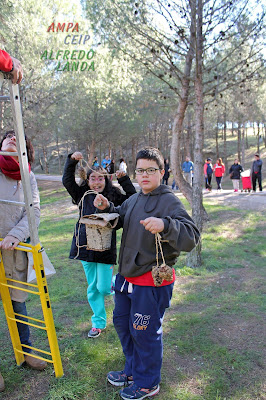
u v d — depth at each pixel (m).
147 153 2.38
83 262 3.34
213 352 3.12
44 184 27.61
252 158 39.88
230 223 9.17
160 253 2.34
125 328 2.62
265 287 4.73
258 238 7.71
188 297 4.45
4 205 2.66
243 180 16.05
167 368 2.89
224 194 15.62
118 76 9.65
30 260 2.57
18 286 2.76
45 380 2.73
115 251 3.25
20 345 2.87
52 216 13.13
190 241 2.20
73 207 14.98
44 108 21.27
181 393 2.56
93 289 3.38
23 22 14.05
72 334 3.50
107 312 4.02
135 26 5.93
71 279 5.32
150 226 2.07
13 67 2.13
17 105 2.23
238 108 24.45
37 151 56.62
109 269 3.26
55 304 4.35
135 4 5.74
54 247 7.68
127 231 2.46
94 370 2.87
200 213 5.88
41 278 2.49
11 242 2.50
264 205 11.66
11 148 2.57
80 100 23.12
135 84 9.73
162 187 2.45
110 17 6.03
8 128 16.22
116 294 2.63
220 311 3.98
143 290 2.38
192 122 30.88
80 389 2.59
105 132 28.17
